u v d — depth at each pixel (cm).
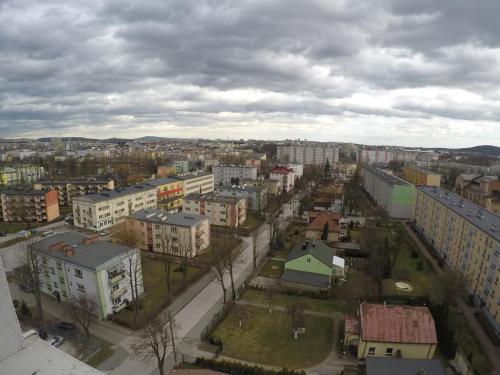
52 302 5109
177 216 7469
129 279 5097
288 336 4453
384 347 3997
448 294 5238
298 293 5512
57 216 10044
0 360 551
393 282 6172
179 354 4028
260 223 9675
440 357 4094
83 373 541
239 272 6369
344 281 6016
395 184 10800
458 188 14888
